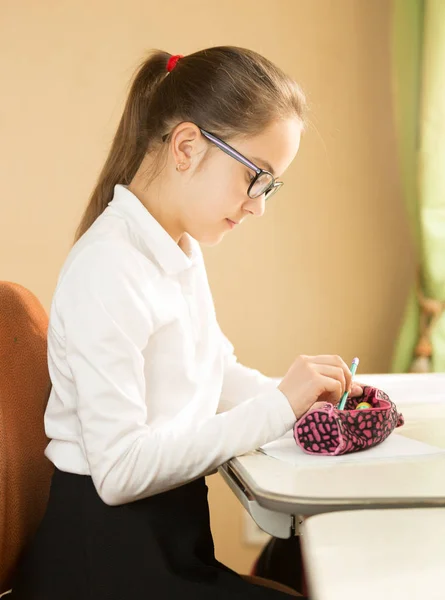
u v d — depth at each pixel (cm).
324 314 205
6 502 104
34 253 195
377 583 56
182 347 106
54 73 192
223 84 106
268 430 96
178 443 93
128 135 115
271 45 197
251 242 201
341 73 200
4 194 193
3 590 106
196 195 108
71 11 191
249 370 134
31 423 112
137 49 193
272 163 107
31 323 118
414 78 192
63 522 101
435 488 79
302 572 129
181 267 108
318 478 83
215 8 195
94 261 98
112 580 97
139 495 94
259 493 79
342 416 93
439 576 57
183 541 100
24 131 192
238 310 203
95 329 94
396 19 192
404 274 207
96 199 117
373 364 208
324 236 204
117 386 94
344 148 202
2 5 189
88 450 93
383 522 68
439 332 190
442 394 131
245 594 91
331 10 198
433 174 187
